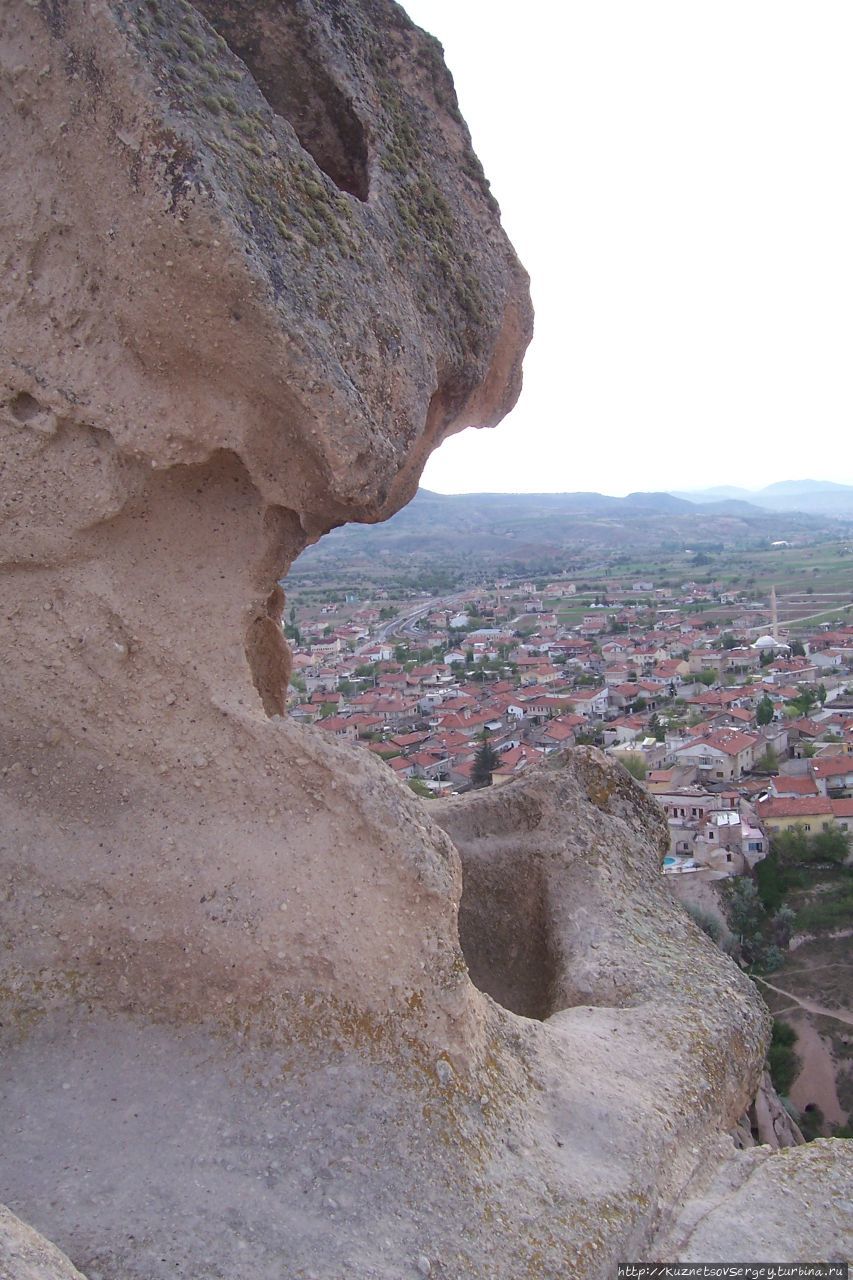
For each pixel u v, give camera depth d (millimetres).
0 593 3742
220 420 3549
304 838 3662
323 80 4238
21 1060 3428
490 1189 3203
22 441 3600
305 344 3346
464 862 5594
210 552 3893
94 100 3250
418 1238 2992
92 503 3635
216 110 3395
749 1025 4492
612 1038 4156
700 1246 3281
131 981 3613
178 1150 3139
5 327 3490
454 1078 3463
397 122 4465
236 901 3602
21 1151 3080
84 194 3361
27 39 3289
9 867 3723
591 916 5148
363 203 3984
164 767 3768
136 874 3668
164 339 3410
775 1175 3615
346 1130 3250
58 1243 2746
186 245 3209
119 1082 3369
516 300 4988
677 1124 3723
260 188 3438
